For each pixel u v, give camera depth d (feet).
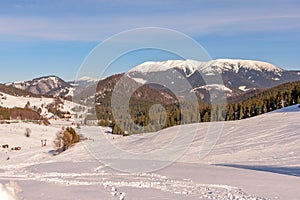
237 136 148.56
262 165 88.02
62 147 154.61
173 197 40.04
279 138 136.26
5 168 87.45
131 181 50.72
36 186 47.19
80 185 47.73
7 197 20.97
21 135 320.29
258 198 40.42
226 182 50.39
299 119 171.53
